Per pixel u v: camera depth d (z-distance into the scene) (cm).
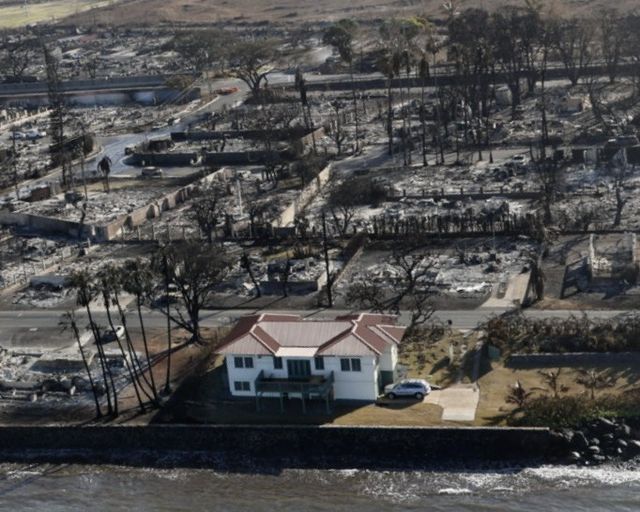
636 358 18588
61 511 16962
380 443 17275
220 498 16800
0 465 18300
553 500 15850
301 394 18075
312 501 16438
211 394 19038
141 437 18238
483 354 19275
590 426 17000
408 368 19075
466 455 17000
